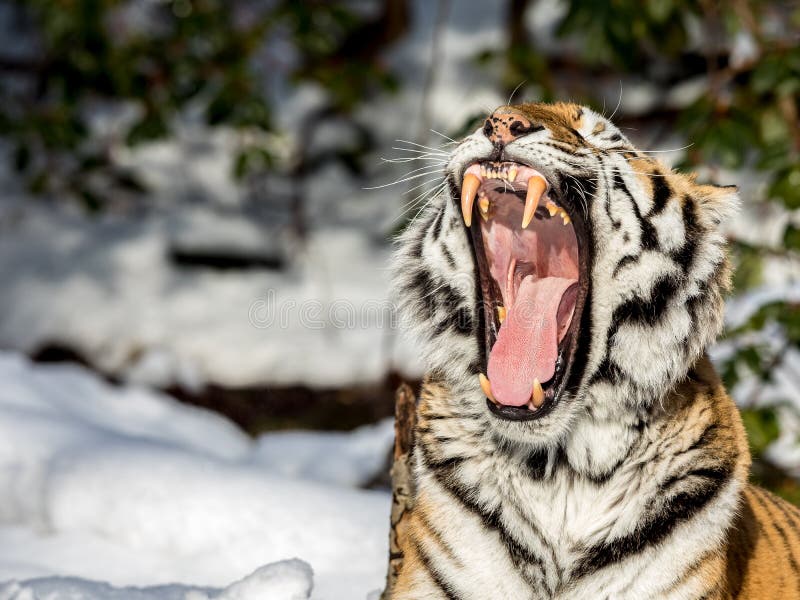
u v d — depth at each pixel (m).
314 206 44.59
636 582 12.20
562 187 13.13
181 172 45.56
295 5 38.25
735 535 13.18
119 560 17.22
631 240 13.19
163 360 39.00
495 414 12.45
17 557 17.17
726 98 27.36
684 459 12.51
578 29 28.62
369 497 18.80
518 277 15.07
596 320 13.16
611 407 12.86
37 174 44.19
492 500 12.70
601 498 12.58
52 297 41.09
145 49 38.62
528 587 12.47
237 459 25.98
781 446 23.47
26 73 44.00
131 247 42.75
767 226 32.56
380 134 45.19
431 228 14.00
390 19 45.16
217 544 17.48
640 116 41.03
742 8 28.61
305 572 13.27
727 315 25.45
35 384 26.30
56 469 19.20
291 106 45.78
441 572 12.63
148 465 18.81
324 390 38.53
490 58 32.47
